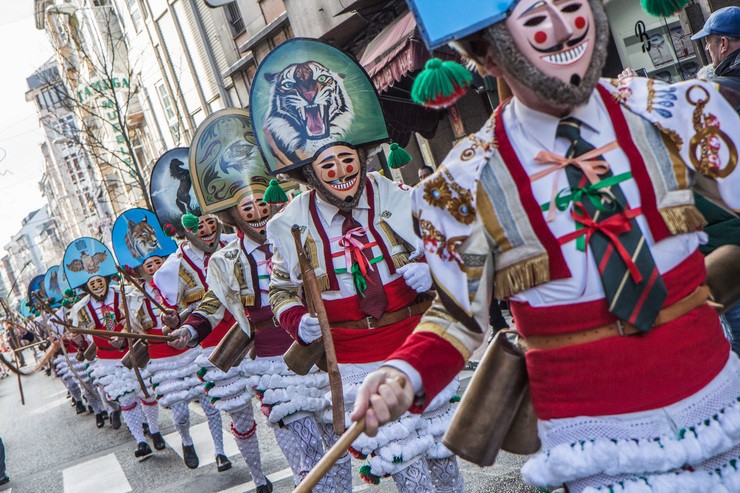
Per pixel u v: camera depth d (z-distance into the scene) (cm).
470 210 235
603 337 226
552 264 228
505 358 251
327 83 449
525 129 232
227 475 766
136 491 805
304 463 525
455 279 240
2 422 1942
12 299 9550
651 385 223
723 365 230
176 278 738
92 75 3216
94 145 2647
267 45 2058
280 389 532
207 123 607
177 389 817
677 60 942
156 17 2867
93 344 1095
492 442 251
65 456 1161
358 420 235
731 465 225
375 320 421
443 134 1392
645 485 221
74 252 1141
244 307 575
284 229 438
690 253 230
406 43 1088
